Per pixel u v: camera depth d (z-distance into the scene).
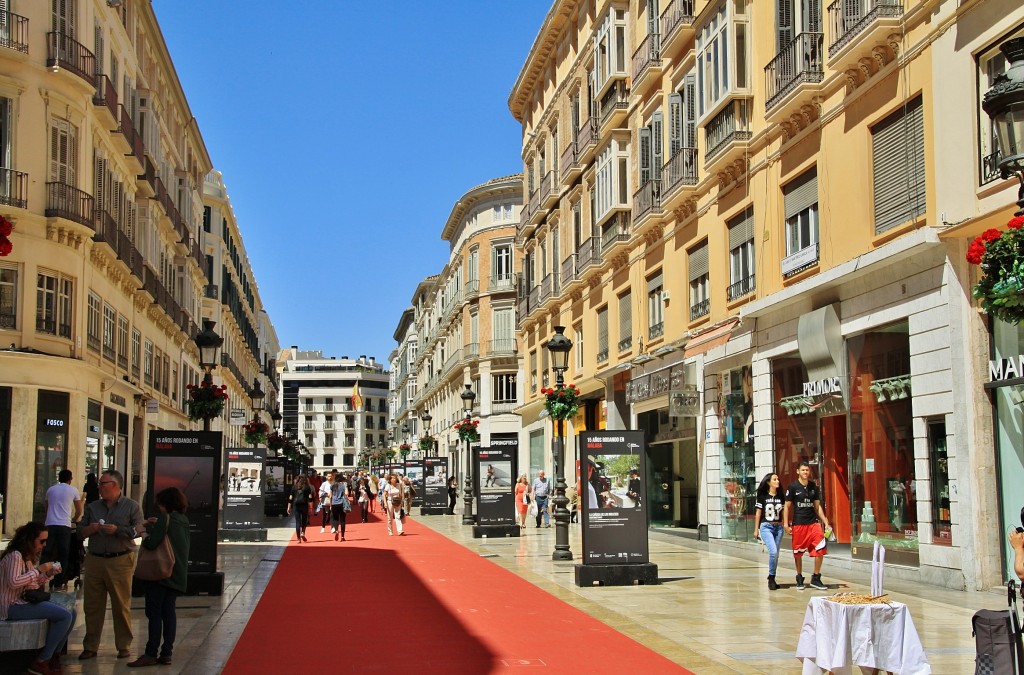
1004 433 12.91
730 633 10.22
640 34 27.55
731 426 21.58
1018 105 7.18
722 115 21.20
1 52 24.72
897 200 15.13
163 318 40.59
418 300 96.31
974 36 13.16
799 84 17.22
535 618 11.38
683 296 24.41
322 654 9.26
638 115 27.77
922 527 14.22
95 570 9.16
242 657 9.13
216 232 60.03
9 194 24.98
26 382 24.92
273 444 52.22
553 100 37.31
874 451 15.73
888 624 7.14
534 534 27.20
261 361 100.88
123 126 32.53
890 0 14.88
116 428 32.16
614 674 8.25
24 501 24.55
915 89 14.57
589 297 33.06
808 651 7.46
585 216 32.78
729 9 20.47
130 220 35.00
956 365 13.40
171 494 9.12
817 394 17.31
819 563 13.92
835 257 16.91
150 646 8.81
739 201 21.05
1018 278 7.67
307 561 19.12
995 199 12.75
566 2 34.25
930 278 14.06
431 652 9.32
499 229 61.50
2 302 24.88
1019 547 6.39
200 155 53.12
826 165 17.25
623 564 14.53
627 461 14.82
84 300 27.69
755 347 20.06
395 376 130.50
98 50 29.91
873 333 15.79
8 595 8.18
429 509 42.19
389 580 15.55
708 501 22.48
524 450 43.56
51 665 8.40
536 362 41.34
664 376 24.81
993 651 6.33
